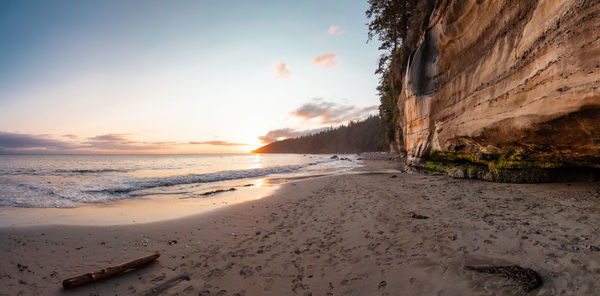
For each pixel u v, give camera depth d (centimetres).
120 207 766
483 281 252
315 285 290
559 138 519
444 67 1091
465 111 891
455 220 450
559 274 246
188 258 372
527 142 610
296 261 353
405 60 2012
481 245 337
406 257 332
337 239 423
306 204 717
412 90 1468
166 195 1009
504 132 656
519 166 757
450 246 347
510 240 338
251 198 866
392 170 1678
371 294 263
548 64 500
